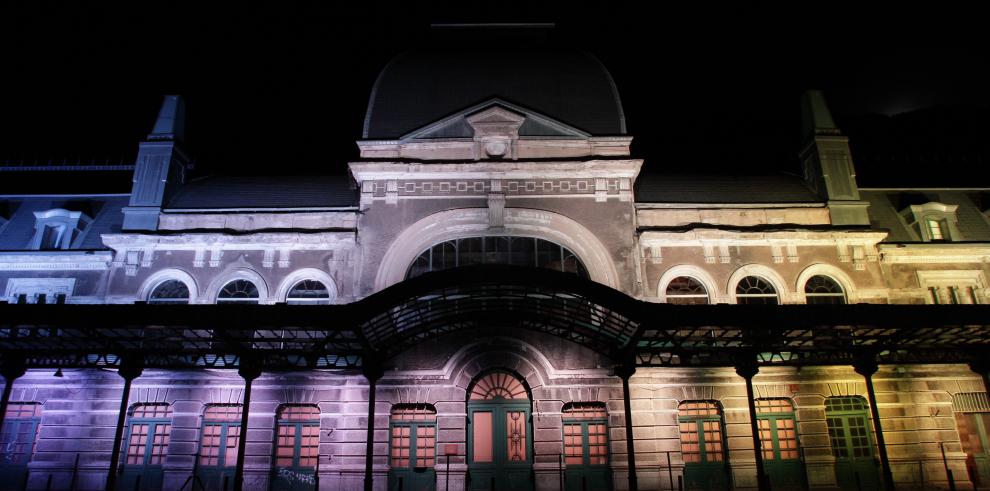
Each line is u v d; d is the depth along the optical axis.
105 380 22.98
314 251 24.17
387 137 25.20
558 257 24.27
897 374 23.38
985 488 22.58
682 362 20.50
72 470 22.11
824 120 27.08
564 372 22.58
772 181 27.34
